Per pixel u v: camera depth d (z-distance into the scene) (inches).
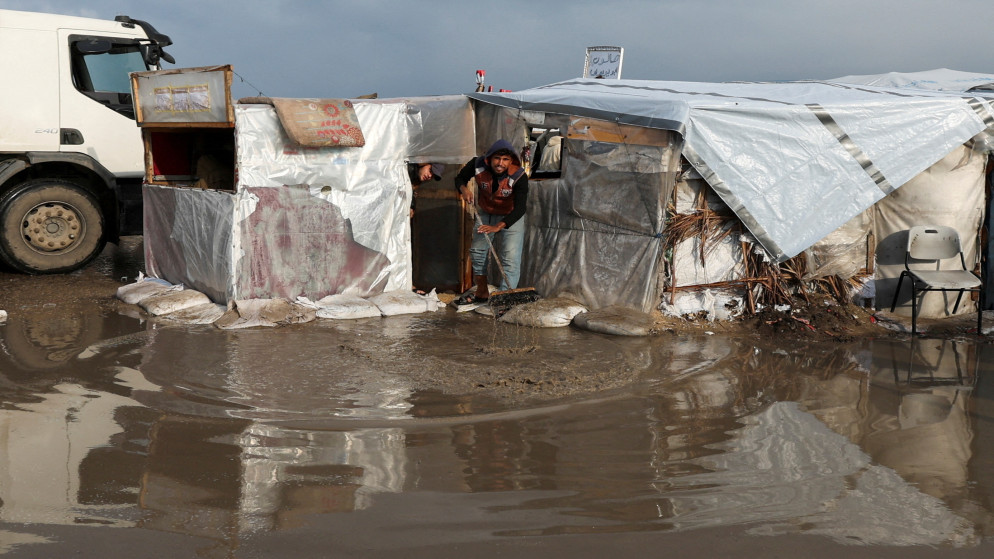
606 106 281.0
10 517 133.2
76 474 150.4
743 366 232.8
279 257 285.1
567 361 233.0
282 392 200.2
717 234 280.1
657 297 279.0
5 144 343.0
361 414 185.6
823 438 176.7
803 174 271.3
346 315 282.5
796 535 132.2
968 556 126.7
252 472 153.1
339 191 293.3
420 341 253.3
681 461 162.2
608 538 129.6
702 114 262.4
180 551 123.3
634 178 277.0
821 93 309.4
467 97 316.5
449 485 148.7
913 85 368.5
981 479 156.2
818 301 287.1
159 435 170.6
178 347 240.4
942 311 293.0
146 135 323.3
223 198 279.0
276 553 123.3
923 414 193.6
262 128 277.4
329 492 144.9
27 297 310.3
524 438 173.2
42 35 347.9
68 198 357.1
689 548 127.0
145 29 379.6
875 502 145.2
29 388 199.8
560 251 307.1
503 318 283.6
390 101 301.4
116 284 342.3
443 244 331.6
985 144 286.7
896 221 289.9
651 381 215.8
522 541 128.0
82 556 121.2
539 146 352.5
